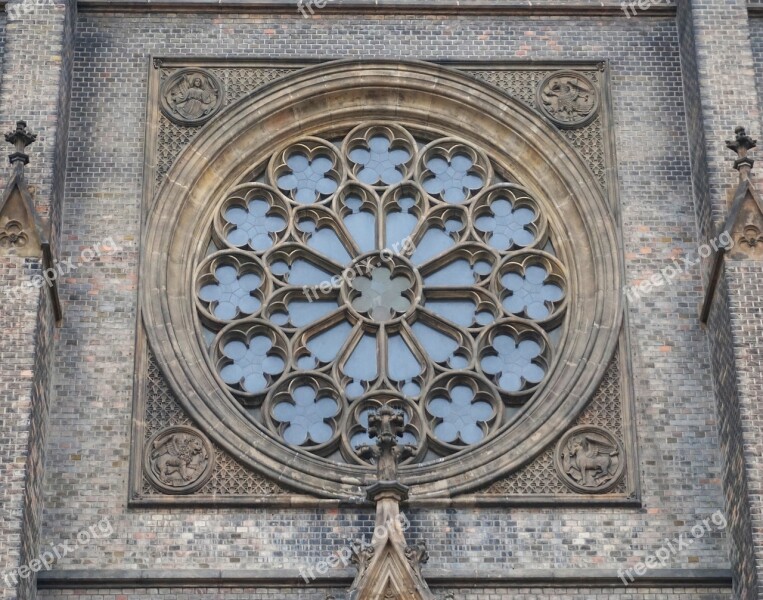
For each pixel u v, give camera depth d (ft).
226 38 194.70
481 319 185.98
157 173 189.16
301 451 177.99
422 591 165.89
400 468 176.76
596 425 179.52
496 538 173.68
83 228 185.68
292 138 192.85
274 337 184.34
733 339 173.99
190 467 176.65
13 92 183.93
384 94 194.08
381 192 190.90
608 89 193.26
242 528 173.68
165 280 184.65
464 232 189.16
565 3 196.44
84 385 179.42
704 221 184.14
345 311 185.47
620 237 187.11
